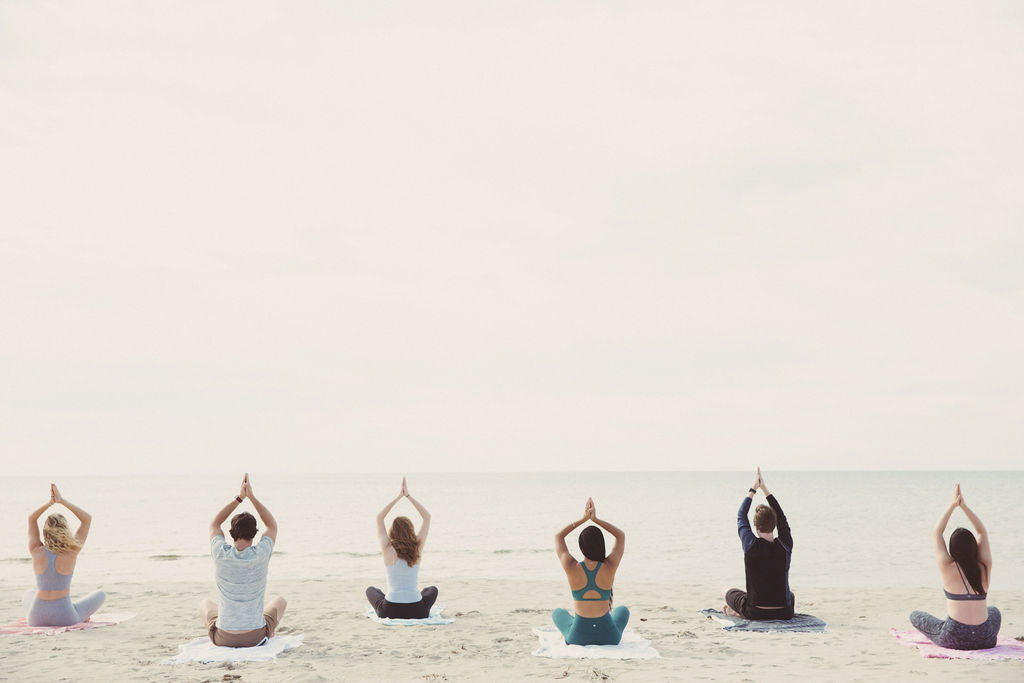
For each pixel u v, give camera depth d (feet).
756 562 31.68
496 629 31.96
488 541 111.75
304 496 336.70
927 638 26.86
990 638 25.11
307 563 81.10
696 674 22.66
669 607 39.50
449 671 23.65
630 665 24.18
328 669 23.91
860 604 40.55
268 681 22.11
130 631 31.58
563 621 27.63
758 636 29.43
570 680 22.15
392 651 26.99
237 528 26.35
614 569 27.12
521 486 487.61
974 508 187.42
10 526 150.41
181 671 23.45
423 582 53.36
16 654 26.37
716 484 500.74
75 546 31.83
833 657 25.21
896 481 565.94
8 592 46.39
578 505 232.94
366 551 95.20
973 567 25.11
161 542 110.52
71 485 604.08
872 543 98.73
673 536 115.44
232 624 26.12
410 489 433.48
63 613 31.60
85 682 22.08
